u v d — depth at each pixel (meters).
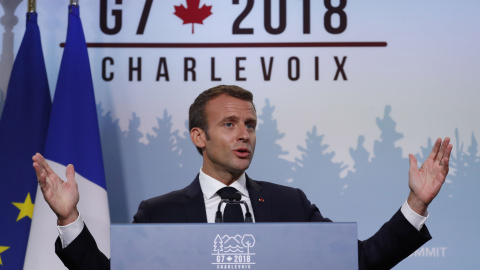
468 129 8.73
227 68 8.86
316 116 8.77
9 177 8.07
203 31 8.93
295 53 8.87
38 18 8.96
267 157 8.71
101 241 7.71
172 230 4.32
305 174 8.69
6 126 8.20
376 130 8.73
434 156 5.27
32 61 8.42
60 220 5.09
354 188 8.66
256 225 4.33
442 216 8.59
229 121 5.99
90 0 8.98
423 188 5.18
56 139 7.88
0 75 8.88
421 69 8.83
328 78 8.83
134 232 4.32
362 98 8.79
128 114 8.83
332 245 4.32
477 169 8.66
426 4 8.92
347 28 8.90
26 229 7.99
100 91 8.84
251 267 4.29
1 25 8.95
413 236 5.22
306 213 6.19
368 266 5.45
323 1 8.95
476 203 8.59
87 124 8.04
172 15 8.97
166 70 8.89
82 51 8.27
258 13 8.94
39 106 8.33
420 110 8.77
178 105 8.84
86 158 7.93
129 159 8.76
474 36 8.88
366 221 8.62
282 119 8.77
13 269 7.88
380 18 8.91
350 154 8.71
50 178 5.05
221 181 6.09
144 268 4.29
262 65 8.86
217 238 4.31
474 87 8.80
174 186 8.73
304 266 4.30
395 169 8.69
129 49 8.91
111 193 8.70
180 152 8.78
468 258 8.51
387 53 8.86
